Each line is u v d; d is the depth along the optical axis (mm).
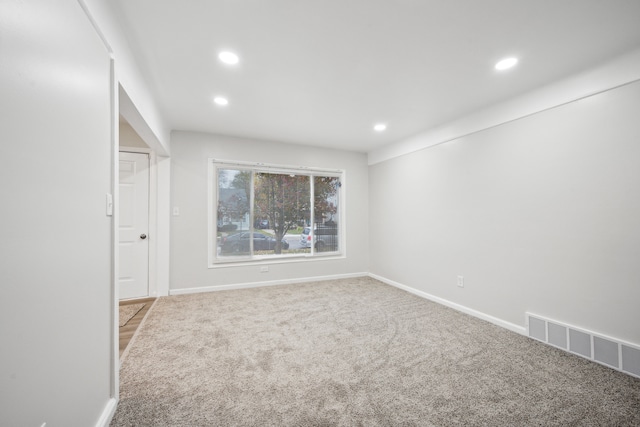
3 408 673
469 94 2479
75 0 1042
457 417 1395
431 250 3418
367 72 2121
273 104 2732
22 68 752
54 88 910
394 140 4023
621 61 1830
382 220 4398
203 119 3174
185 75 2158
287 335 2348
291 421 1359
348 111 2904
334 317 2775
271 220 4141
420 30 1638
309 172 4375
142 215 3391
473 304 2863
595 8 1427
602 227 1933
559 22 1546
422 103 2688
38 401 815
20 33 743
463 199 2998
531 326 2330
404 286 3865
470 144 2928
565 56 1881
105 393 1316
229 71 2105
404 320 2709
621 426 1349
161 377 1721
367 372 1797
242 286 3883
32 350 792
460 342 2238
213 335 2336
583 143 2031
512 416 1407
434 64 2010
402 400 1521
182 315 2801
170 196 3533
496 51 1841
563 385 1668
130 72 1760
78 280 1065
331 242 4535
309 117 3098
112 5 1408
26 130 771
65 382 967
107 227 1348
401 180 3971
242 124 3344
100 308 1261
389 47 1809
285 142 4156
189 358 1958
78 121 1067
